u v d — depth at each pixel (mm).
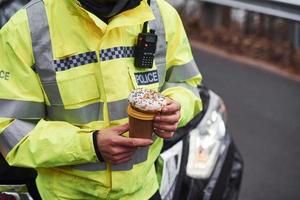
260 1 4043
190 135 3689
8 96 2473
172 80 2811
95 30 2469
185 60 2789
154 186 2807
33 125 2525
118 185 2568
